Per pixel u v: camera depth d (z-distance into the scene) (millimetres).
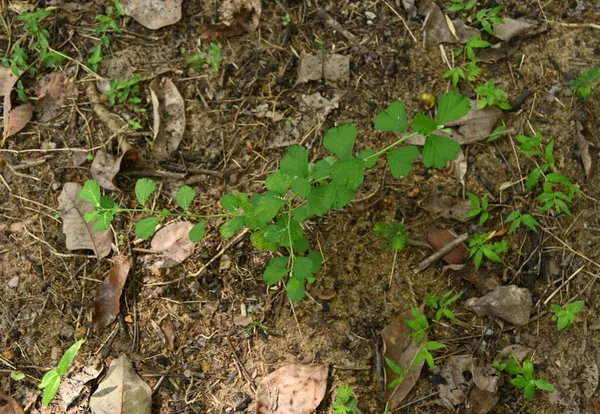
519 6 929
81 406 839
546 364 856
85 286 865
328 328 859
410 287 870
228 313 862
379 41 923
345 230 879
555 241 880
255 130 902
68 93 911
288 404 837
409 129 897
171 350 853
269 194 774
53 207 883
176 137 898
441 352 857
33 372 847
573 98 907
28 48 920
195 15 930
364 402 845
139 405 833
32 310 859
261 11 928
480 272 870
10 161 895
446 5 929
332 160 836
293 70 917
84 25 927
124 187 888
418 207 883
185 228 875
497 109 899
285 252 870
